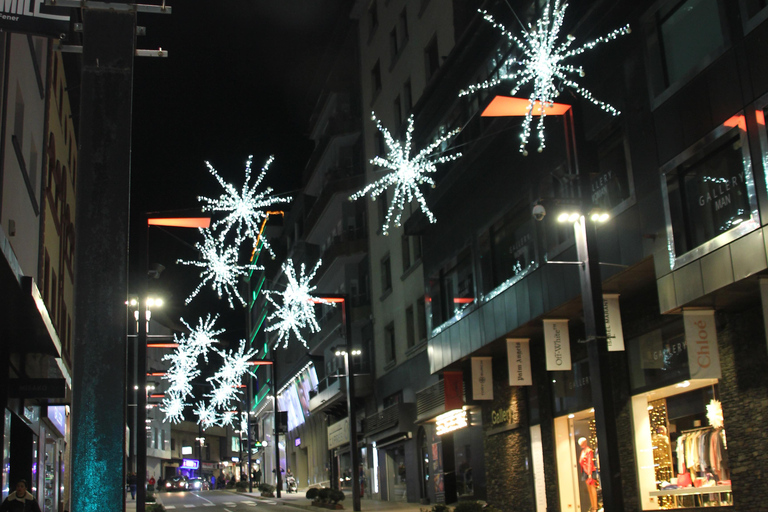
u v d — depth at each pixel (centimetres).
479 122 2138
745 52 1157
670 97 1320
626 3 1438
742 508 1221
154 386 4209
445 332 2317
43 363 2006
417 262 3009
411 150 2734
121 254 507
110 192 517
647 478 1533
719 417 1347
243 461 9994
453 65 2319
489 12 2061
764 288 1116
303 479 5894
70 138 2958
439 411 2586
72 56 2559
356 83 4072
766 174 1102
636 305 1570
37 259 1905
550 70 1206
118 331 492
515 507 2098
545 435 1942
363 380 3656
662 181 1332
